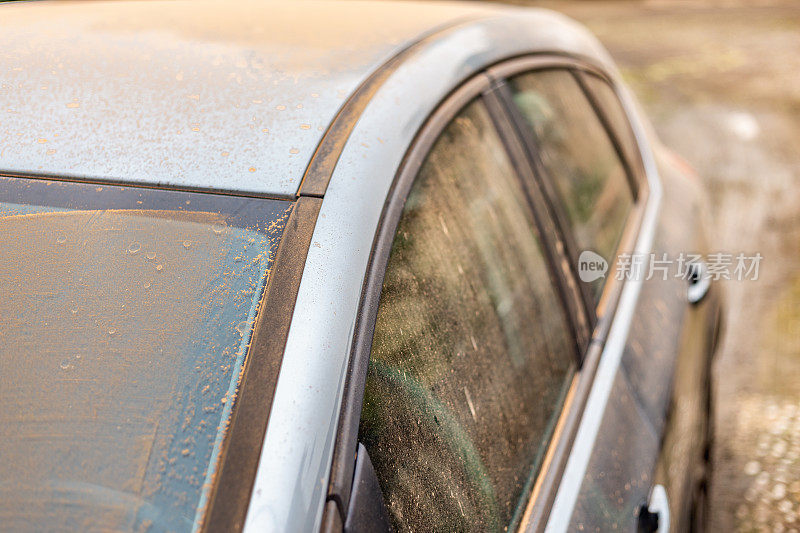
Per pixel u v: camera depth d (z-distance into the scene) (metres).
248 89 1.15
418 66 1.31
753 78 7.63
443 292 1.13
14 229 1.00
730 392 3.07
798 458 2.67
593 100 2.21
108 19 1.47
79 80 1.19
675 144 5.80
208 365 0.86
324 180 1.01
